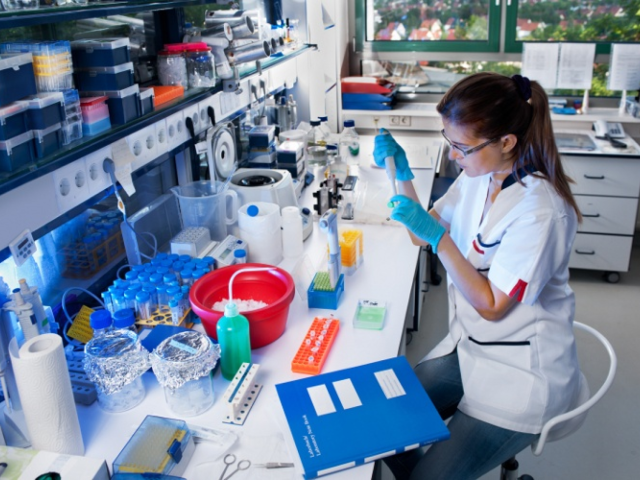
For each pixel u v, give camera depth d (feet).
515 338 5.30
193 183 7.39
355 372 5.05
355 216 8.16
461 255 5.19
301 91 11.60
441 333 10.61
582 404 5.29
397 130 13.39
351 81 13.16
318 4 11.62
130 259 6.47
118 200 5.94
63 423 4.10
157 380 5.10
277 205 7.05
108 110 5.44
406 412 4.61
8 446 4.08
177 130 6.99
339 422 4.50
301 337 5.64
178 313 5.63
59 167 4.59
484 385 5.38
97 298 5.84
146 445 4.22
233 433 4.48
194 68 7.11
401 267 6.91
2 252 4.44
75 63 5.32
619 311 11.32
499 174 5.41
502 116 4.79
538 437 5.32
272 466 4.20
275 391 4.93
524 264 4.88
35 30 5.52
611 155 11.25
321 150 10.23
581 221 5.24
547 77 12.79
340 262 6.31
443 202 6.53
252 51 8.07
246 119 9.60
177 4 6.04
